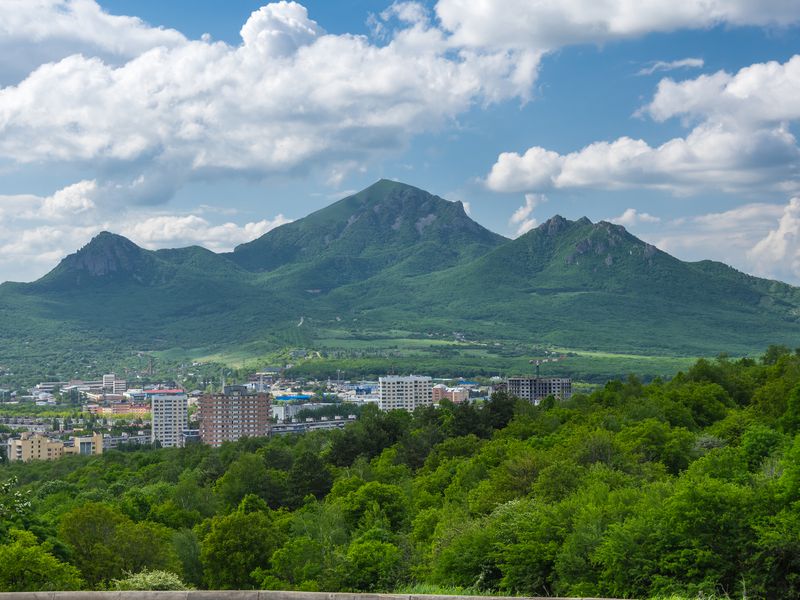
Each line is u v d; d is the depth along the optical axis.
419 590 49.91
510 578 61.09
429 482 136.25
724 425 122.19
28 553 71.25
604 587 54.09
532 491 88.38
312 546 94.38
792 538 48.62
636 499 65.44
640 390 184.75
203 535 121.81
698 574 50.78
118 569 92.62
